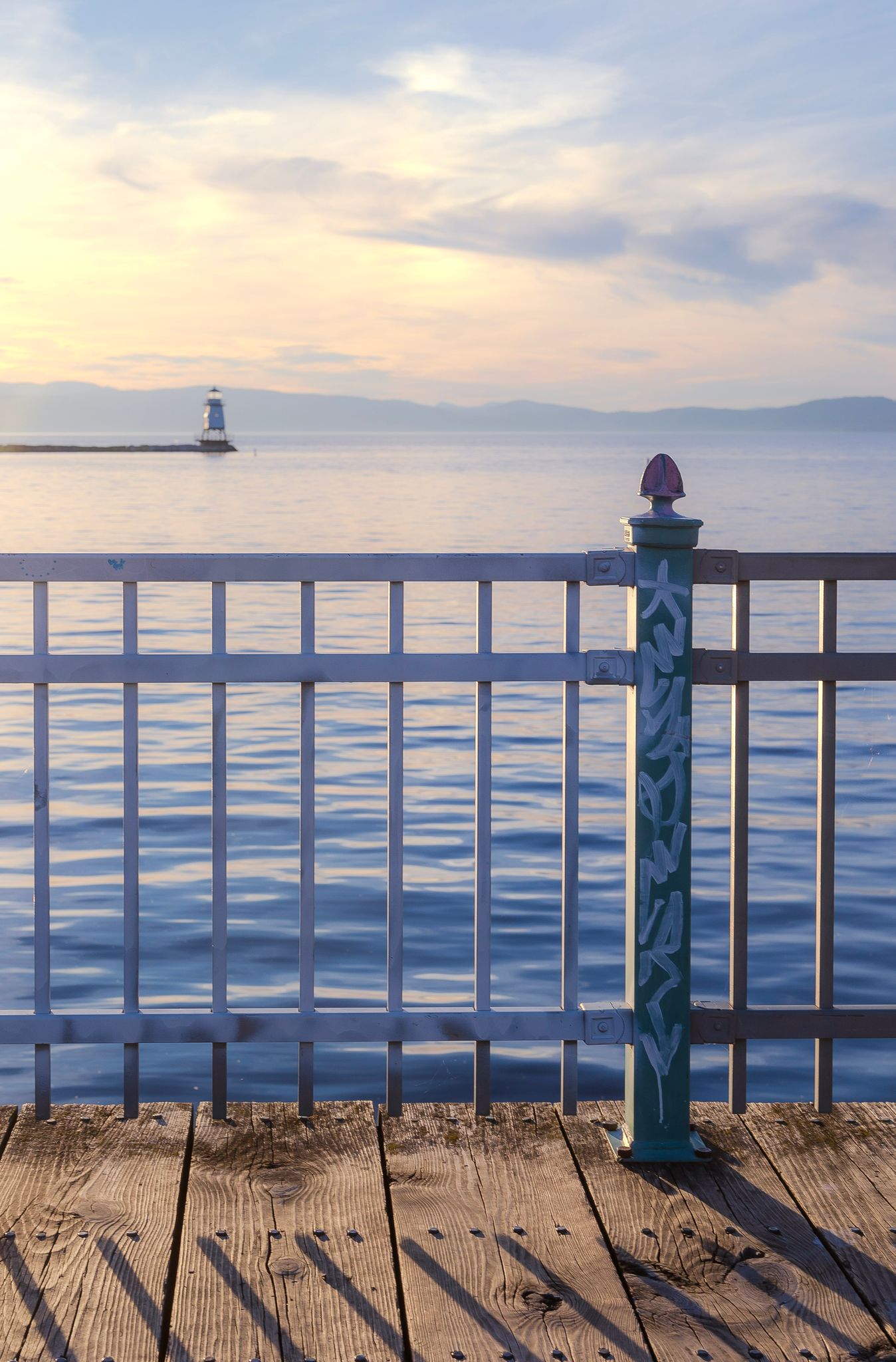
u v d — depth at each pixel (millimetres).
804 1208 2879
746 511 55781
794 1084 5695
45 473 134750
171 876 8742
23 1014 3191
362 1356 2322
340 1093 5617
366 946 7398
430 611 23891
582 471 132625
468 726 14195
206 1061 6000
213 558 3111
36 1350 2318
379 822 10188
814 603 24219
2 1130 3207
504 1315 2453
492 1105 3391
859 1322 2449
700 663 3160
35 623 3107
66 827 9969
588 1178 3010
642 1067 3115
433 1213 2826
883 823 9883
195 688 16594
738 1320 2447
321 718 14688
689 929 3133
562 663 3146
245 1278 2555
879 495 73312
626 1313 2467
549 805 10695
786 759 12242
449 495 73438
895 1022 3287
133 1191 2896
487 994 3240
